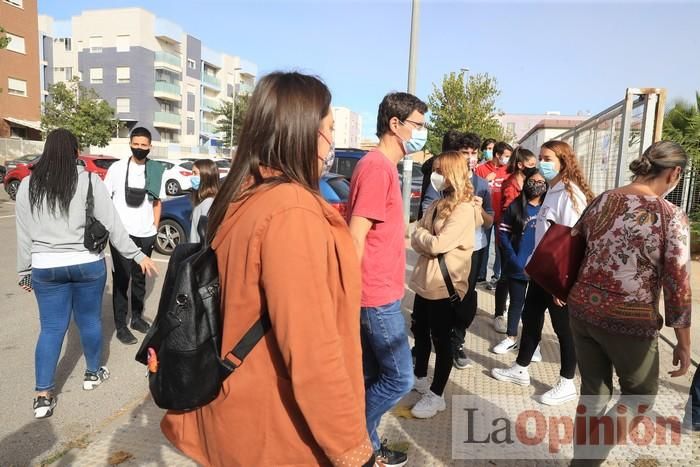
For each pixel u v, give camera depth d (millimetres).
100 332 3594
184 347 1290
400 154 2512
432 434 3010
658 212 2162
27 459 2797
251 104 1379
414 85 10633
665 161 2227
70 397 3551
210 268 1337
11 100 32562
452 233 3033
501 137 25500
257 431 1269
